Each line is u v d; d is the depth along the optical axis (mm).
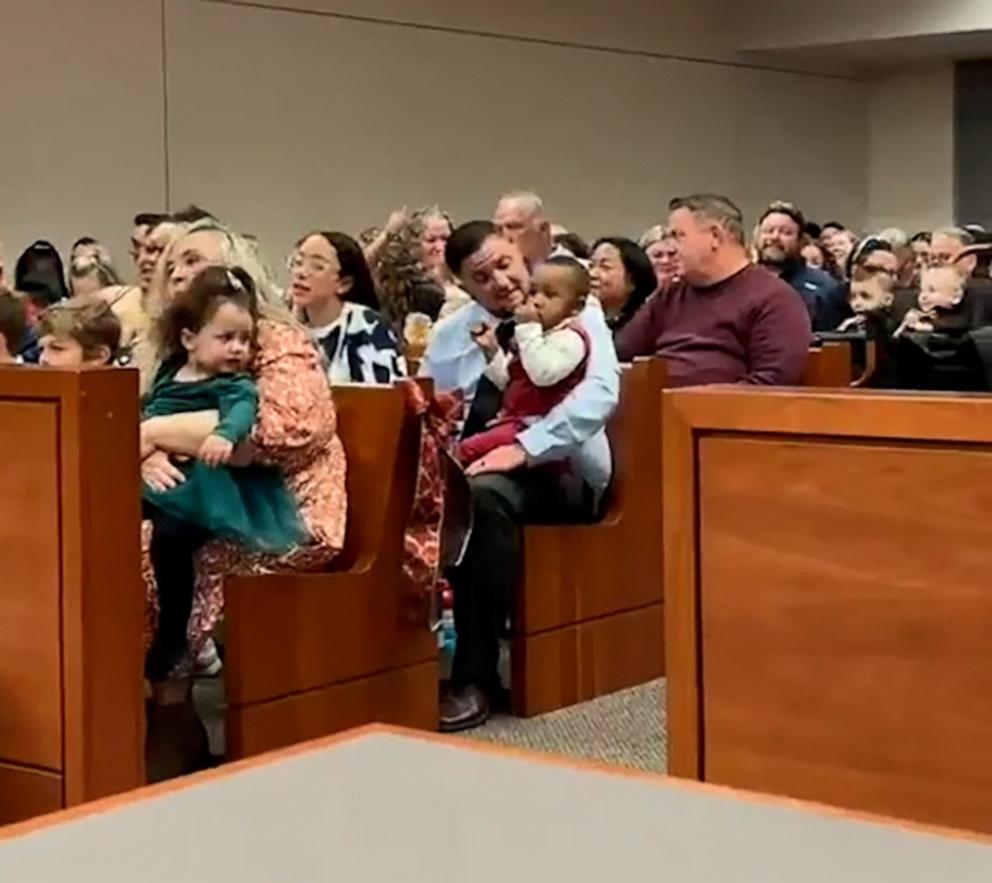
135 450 2566
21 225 7668
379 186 9359
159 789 1266
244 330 3158
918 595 1898
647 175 11070
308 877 1083
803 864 1097
